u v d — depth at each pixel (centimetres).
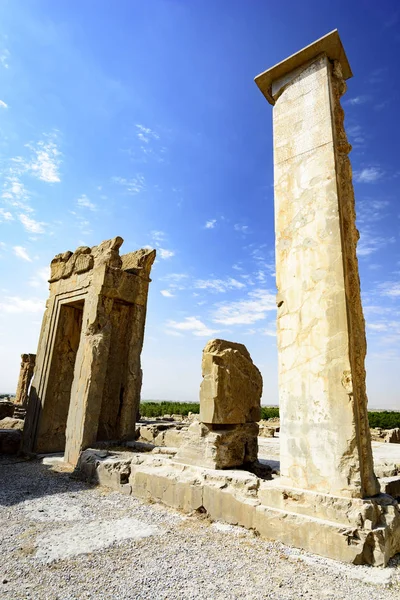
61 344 1054
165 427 1131
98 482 678
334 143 498
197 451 604
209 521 485
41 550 390
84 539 423
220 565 364
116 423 934
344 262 464
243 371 677
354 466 407
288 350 487
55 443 996
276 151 560
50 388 1009
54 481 700
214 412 598
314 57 546
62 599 300
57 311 1069
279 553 391
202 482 527
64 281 1077
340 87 548
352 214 506
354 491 401
